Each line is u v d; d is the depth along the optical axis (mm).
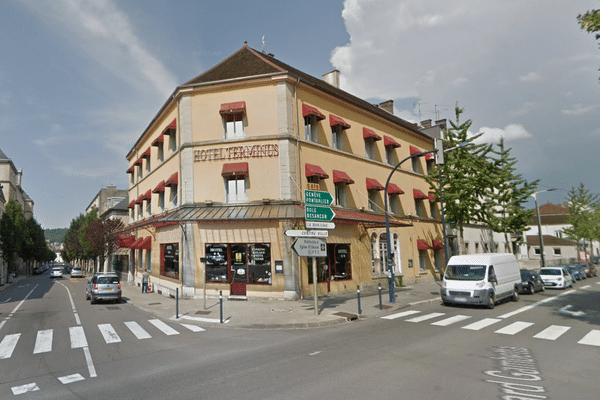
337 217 18000
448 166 22656
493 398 5727
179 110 20203
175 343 9898
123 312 15734
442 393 5945
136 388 6492
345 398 5781
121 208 48688
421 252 28797
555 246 54906
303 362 7836
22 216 61719
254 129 18734
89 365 7953
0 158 60438
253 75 19156
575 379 6602
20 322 13422
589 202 44844
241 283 17969
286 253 17547
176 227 20641
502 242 41062
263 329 11906
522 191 26031
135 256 32625
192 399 5906
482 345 9164
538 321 12469
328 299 18000
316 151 20016
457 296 15719
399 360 7867
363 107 23359
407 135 28625
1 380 7066
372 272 23031
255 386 6418
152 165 26625
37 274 70562
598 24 9086
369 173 23859
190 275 18531
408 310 15508
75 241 60219
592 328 11172
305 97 19906
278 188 18234
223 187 18609
